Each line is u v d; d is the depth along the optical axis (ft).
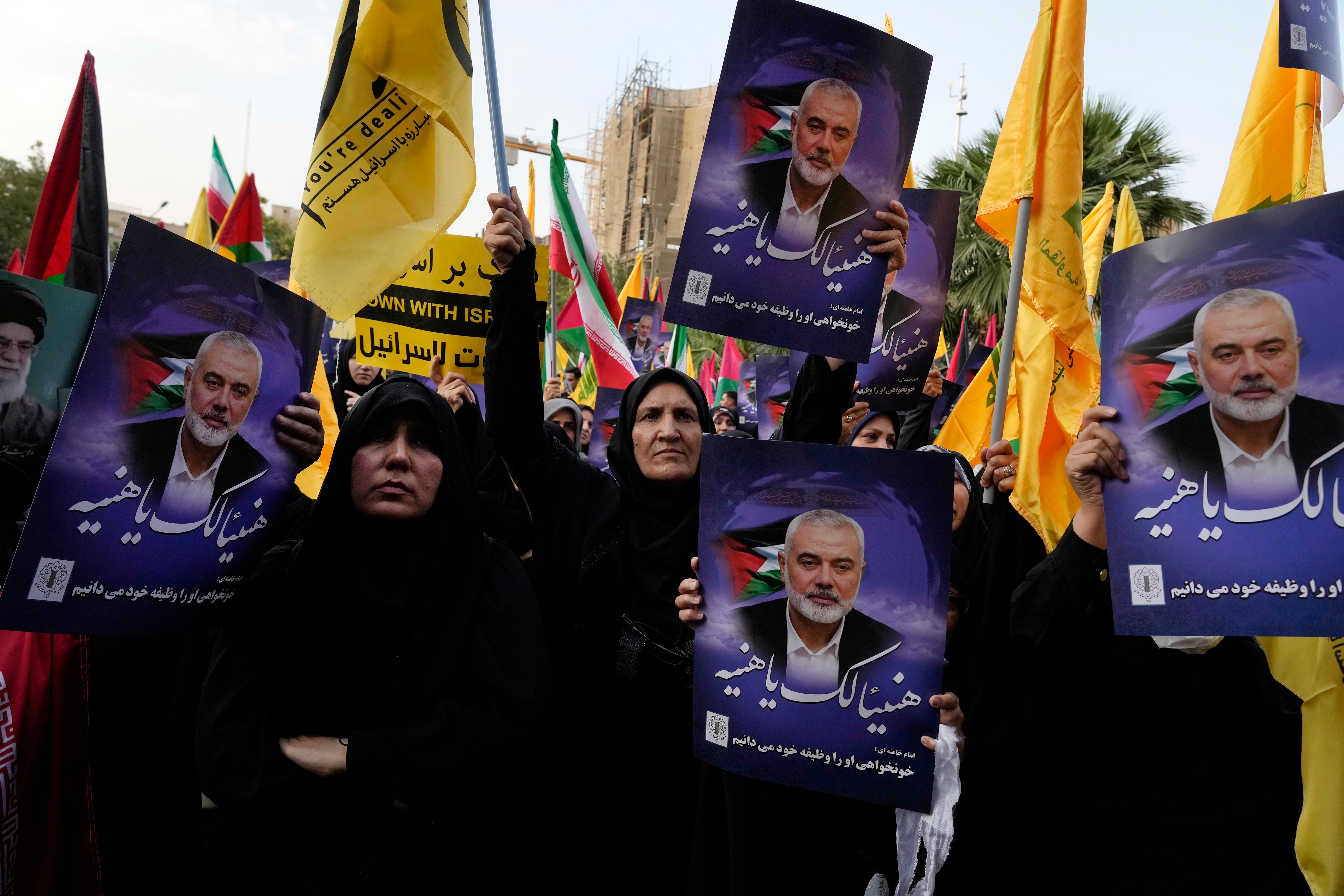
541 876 7.02
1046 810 6.66
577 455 8.69
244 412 5.61
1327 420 5.02
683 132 187.62
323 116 7.68
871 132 6.48
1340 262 5.00
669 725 7.34
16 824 5.97
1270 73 8.73
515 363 7.79
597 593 7.80
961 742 6.35
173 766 6.73
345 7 7.67
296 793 5.56
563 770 7.39
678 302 6.40
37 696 6.15
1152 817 6.61
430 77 7.54
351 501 6.15
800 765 5.90
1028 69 9.44
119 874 6.43
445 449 6.26
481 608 6.25
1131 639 6.73
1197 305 5.37
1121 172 37.96
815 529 5.92
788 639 5.96
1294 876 6.58
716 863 6.68
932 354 9.82
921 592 5.73
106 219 8.31
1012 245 9.11
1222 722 6.72
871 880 6.38
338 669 5.98
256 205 15.38
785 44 6.38
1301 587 5.02
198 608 5.50
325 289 7.50
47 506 4.79
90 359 4.87
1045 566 6.46
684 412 7.80
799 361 11.74
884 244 6.50
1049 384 9.16
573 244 15.24
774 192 6.43
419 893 5.85
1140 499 5.48
